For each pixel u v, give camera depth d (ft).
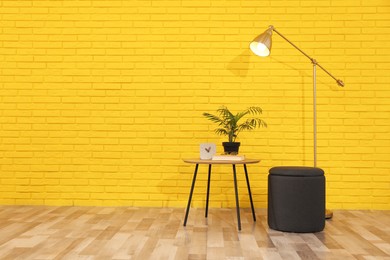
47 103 13.87
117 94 13.84
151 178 13.71
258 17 13.82
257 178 13.58
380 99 13.55
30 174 13.78
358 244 9.20
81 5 13.94
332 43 13.70
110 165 13.76
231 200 13.57
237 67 13.78
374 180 13.44
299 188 10.21
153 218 11.87
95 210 12.99
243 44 13.82
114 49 13.91
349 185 13.47
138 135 13.78
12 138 13.83
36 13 13.96
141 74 13.85
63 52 13.93
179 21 13.91
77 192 13.74
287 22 13.78
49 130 13.84
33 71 13.92
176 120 13.76
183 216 12.17
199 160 10.79
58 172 13.78
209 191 13.55
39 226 10.75
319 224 10.29
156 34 13.89
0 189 13.78
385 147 13.48
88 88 13.87
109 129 13.80
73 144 13.80
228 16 13.87
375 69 13.60
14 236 9.70
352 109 13.60
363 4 13.67
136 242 9.25
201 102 13.76
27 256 8.17
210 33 13.85
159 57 13.87
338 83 12.81
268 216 10.83
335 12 13.73
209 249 8.75
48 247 8.80
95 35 13.94
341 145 13.55
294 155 13.58
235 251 8.61
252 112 13.70
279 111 13.67
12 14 13.96
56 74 13.89
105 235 9.87
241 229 10.61
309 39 13.74
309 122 13.62
